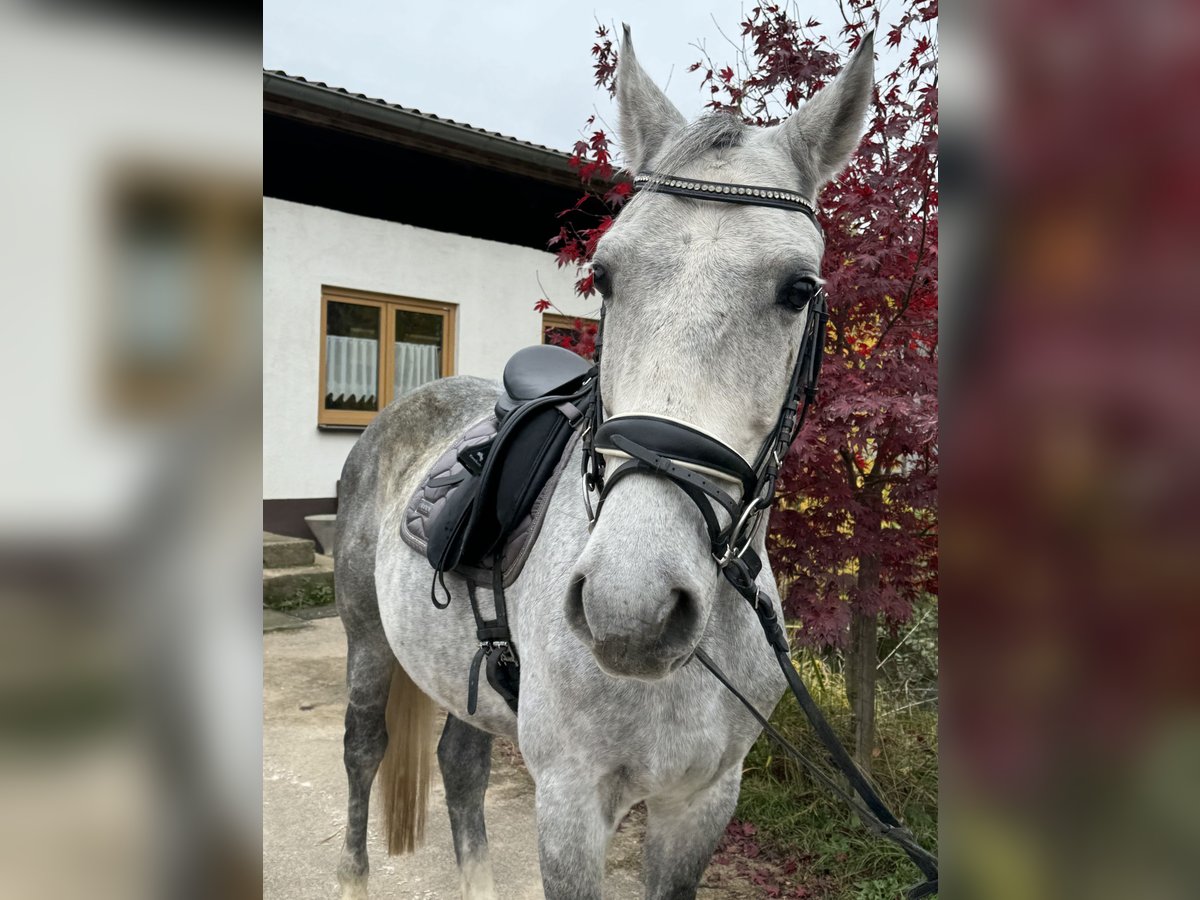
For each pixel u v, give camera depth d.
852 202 2.64
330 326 7.00
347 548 2.67
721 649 1.57
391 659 2.54
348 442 7.09
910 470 3.00
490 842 2.92
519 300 8.02
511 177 7.93
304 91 6.00
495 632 1.78
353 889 2.43
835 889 2.55
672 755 1.49
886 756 3.10
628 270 1.31
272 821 3.01
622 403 1.28
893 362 2.67
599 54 3.18
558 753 1.53
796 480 2.84
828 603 2.77
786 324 1.33
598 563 1.16
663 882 1.66
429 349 7.63
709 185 1.34
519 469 1.77
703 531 1.25
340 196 6.89
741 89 3.11
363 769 2.49
